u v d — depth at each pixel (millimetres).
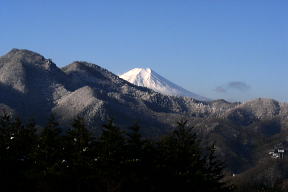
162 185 65562
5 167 65250
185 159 66250
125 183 64938
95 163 62031
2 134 68812
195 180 65375
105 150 62250
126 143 65938
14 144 66938
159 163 64750
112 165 61938
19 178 65438
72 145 64188
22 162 66688
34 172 62719
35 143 68250
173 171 65250
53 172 61031
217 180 68688
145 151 64688
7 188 65938
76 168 62312
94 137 65250
